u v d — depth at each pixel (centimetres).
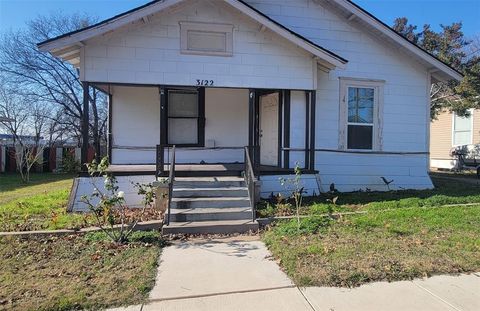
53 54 923
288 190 980
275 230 676
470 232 645
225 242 631
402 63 1191
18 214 798
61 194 1094
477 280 461
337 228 669
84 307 390
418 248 561
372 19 1119
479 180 1507
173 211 744
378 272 472
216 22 940
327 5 1148
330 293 425
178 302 405
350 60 1155
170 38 921
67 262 515
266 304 400
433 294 422
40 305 388
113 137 1116
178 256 556
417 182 1199
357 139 1159
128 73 902
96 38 884
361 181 1151
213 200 785
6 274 471
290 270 485
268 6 1125
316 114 1123
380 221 713
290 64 982
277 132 1097
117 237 615
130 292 423
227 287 443
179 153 1128
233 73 952
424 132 1209
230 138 1163
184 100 1134
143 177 913
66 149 2269
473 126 2095
